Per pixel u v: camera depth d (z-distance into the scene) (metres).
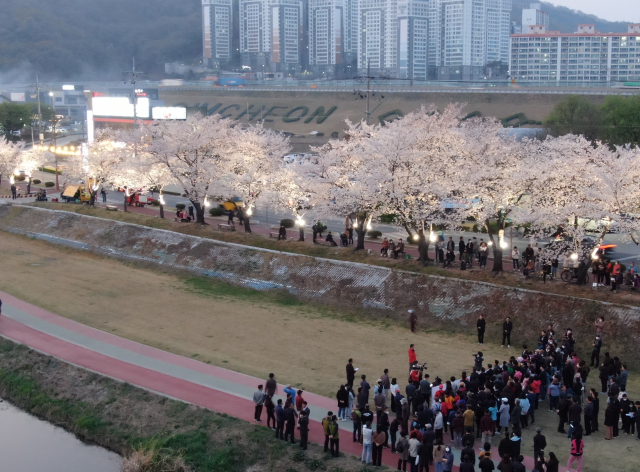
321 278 51.22
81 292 52.91
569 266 45.62
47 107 196.75
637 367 36.69
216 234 62.38
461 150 53.34
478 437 28.34
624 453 26.66
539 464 23.33
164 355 39.34
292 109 180.75
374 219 62.41
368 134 68.12
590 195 42.72
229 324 45.16
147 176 69.19
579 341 39.06
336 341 41.69
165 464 28.73
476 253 52.22
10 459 30.80
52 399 35.59
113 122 137.88
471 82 167.12
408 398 30.08
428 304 45.44
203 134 64.81
